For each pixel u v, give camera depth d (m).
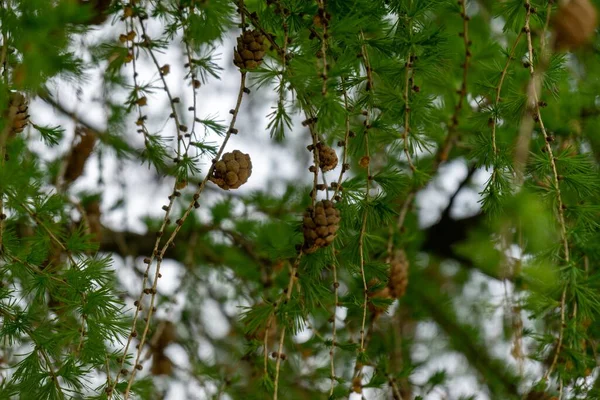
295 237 0.99
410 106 0.99
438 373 1.18
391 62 0.99
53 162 1.16
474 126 1.07
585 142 1.15
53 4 0.91
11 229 0.99
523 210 0.93
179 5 1.00
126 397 0.92
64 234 1.04
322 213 0.96
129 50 1.04
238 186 0.97
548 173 1.00
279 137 0.97
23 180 0.94
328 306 1.09
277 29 1.00
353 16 0.94
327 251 0.98
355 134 1.01
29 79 0.89
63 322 0.97
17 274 0.96
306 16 0.96
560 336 1.00
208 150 0.99
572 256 1.05
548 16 0.95
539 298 1.04
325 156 0.97
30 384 0.95
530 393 1.05
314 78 0.94
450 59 1.02
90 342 0.95
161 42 1.04
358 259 1.00
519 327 1.07
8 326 0.96
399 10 0.99
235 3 0.98
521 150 0.96
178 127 1.00
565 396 1.05
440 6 1.01
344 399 1.05
